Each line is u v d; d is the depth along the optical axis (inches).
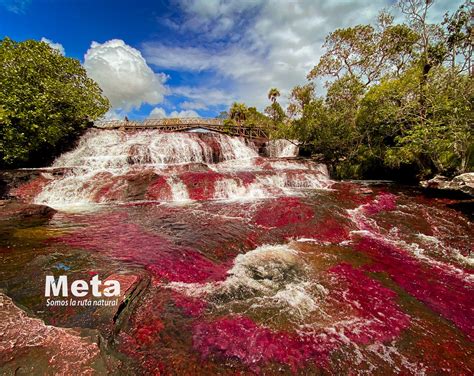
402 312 145.3
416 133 450.0
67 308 130.0
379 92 555.5
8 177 403.5
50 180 426.0
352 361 111.0
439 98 441.1
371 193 438.0
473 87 390.0
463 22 552.4
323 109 723.4
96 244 226.4
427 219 305.0
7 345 94.4
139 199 406.6
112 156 589.3
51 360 90.9
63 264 181.3
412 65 754.8
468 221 294.4
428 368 108.0
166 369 103.3
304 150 938.1
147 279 167.8
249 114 1621.6
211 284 172.2
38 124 491.5
